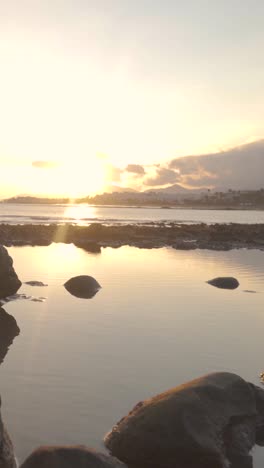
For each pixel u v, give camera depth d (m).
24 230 52.12
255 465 6.90
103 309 16.08
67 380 9.52
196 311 16.09
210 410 7.43
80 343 12.07
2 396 8.67
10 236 49.44
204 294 19.27
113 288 20.27
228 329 13.80
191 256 35.34
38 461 6.05
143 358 10.99
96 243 46.41
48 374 9.83
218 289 20.55
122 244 46.62
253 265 29.91
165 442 6.93
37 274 24.09
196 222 108.00
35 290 19.41
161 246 45.09
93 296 18.38
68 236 51.84
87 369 10.16
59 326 13.71
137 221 104.00
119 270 26.27
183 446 6.88
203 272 26.06
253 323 14.59
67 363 10.52
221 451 6.98
